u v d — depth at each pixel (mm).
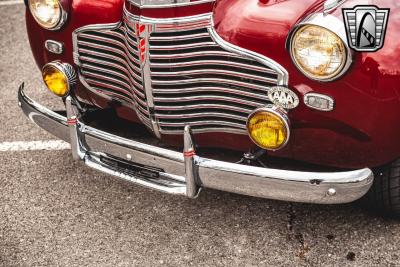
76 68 3318
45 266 3082
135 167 3014
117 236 3252
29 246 3221
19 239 3275
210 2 2699
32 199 3582
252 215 3326
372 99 2518
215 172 2750
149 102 2932
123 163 3051
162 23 2725
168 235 3234
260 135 2676
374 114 2549
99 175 3742
